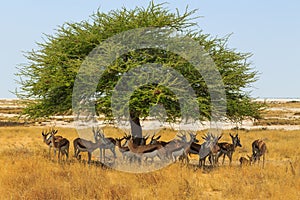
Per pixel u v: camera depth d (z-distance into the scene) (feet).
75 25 96.27
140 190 58.03
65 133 152.35
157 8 95.96
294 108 416.05
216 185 61.05
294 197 52.54
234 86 91.76
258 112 99.19
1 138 140.05
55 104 94.17
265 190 57.00
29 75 95.40
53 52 92.12
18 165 73.00
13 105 473.67
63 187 55.67
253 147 81.61
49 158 84.58
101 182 59.21
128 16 95.20
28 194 52.60
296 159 82.79
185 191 56.75
